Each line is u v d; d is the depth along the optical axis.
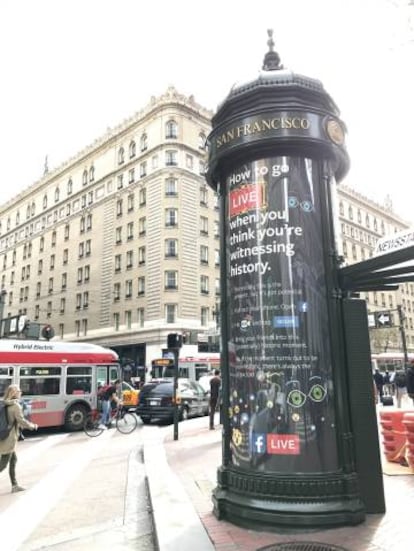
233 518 4.82
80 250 51.72
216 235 44.62
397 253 4.68
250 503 4.67
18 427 7.71
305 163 5.27
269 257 5.10
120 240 46.03
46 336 22.06
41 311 56.66
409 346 68.88
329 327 5.01
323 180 5.32
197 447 10.46
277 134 5.12
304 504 4.52
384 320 26.00
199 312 41.12
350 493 4.65
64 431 16.25
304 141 5.15
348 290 5.36
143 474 8.62
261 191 5.26
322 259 5.14
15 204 66.56
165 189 42.22
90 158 52.97
